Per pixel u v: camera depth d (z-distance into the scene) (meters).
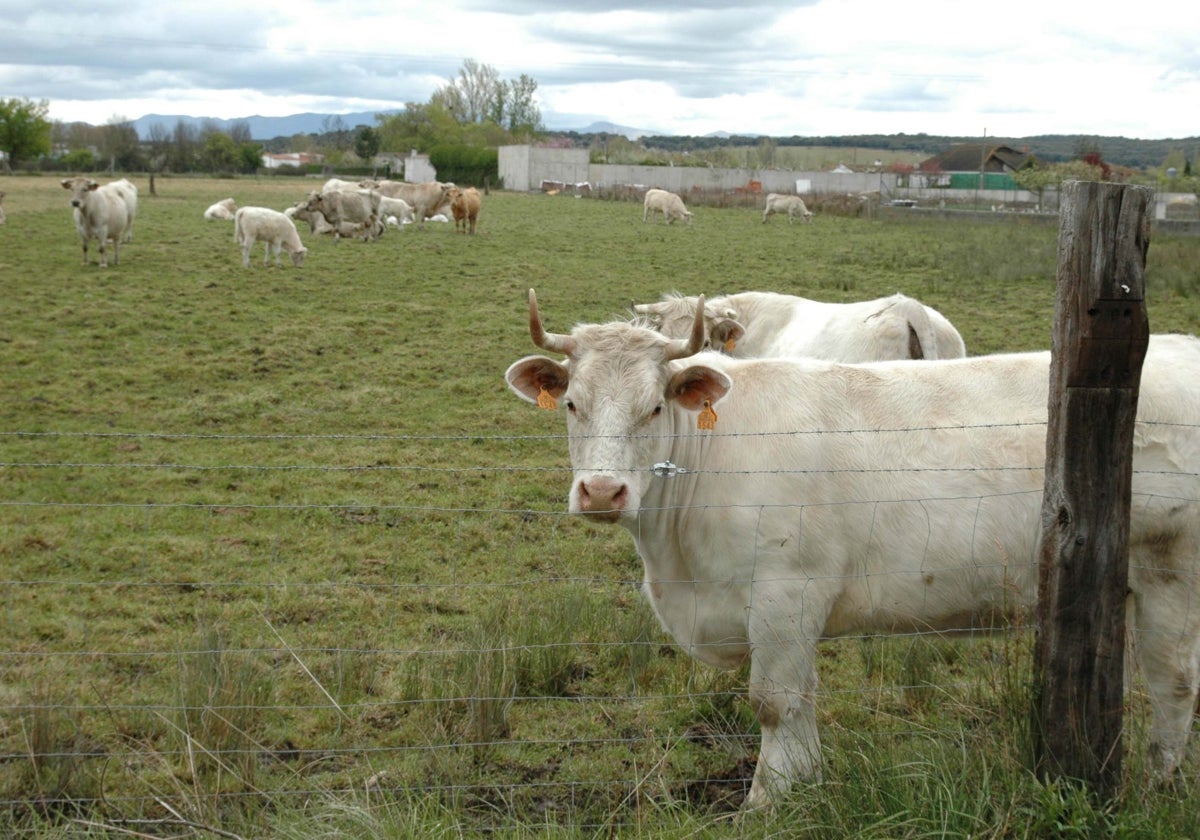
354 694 5.52
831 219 49.03
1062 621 3.81
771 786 4.27
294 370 13.45
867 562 4.55
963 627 4.69
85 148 89.25
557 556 7.72
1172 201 54.59
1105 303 3.63
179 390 12.33
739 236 36.16
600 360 4.49
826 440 4.55
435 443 10.73
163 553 7.61
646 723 5.35
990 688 4.32
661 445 4.57
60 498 8.74
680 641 4.82
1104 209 3.59
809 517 4.46
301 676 5.66
